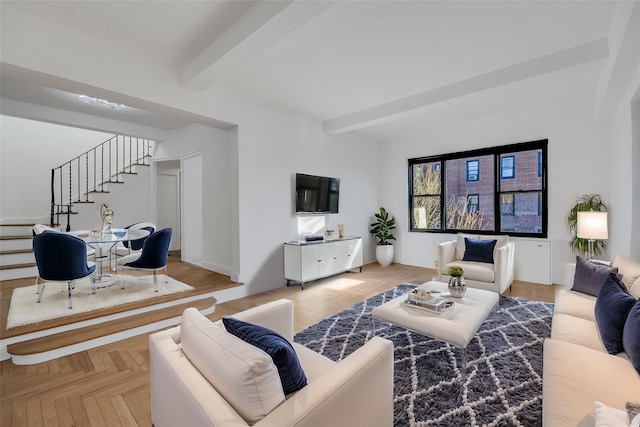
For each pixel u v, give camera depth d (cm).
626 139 324
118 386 203
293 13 205
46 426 166
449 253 424
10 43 229
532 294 397
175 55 298
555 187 446
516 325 292
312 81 355
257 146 418
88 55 265
